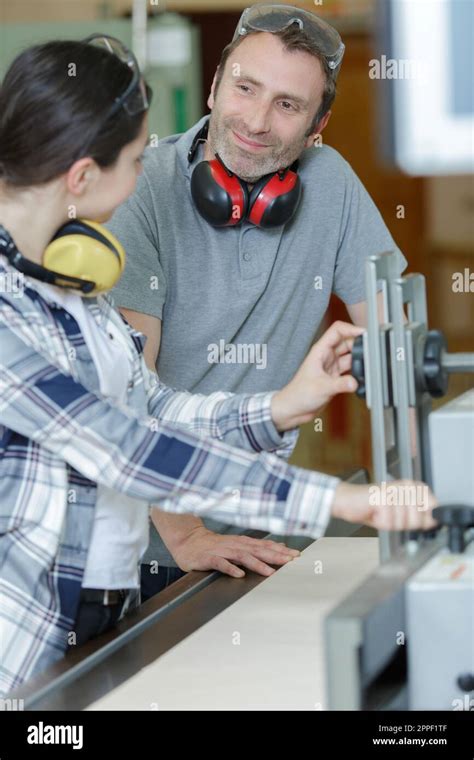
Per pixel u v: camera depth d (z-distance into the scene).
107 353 1.56
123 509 1.60
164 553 2.29
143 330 2.08
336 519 2.31
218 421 1.68
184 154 2.18
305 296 2.29
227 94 2.01
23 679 1.52
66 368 1.49
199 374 2.21
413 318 1.55
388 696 1.27
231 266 2.17
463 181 6.04
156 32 4.44
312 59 1.98
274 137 2.00
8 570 1.51
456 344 6.26
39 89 1.41
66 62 1.42
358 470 2.45
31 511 1.51
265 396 1.65
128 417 1.39
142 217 2.11
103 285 1.49
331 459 5.55
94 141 1.42
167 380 2.22
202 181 2.05
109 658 1.54
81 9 5.14
